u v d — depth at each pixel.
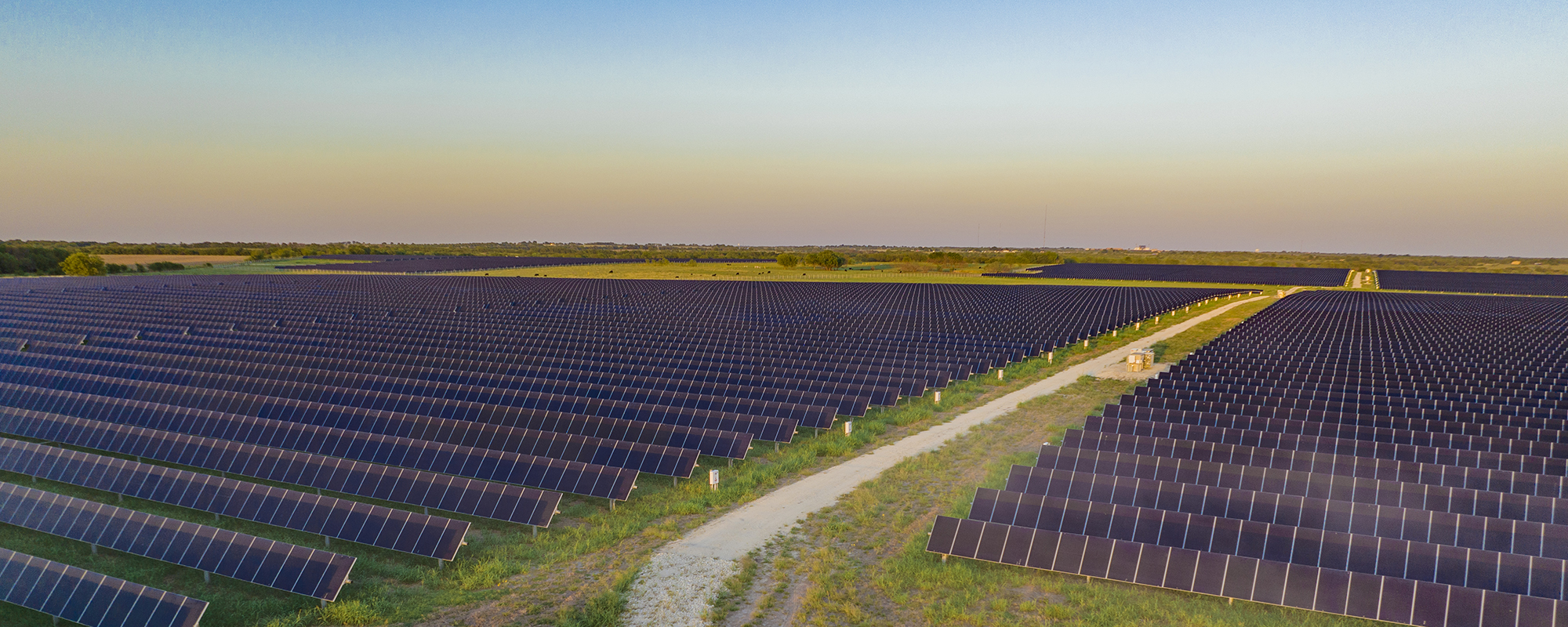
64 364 48.91
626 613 18.88
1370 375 47.69
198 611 17.61
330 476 27.38
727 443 31.31
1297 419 36.34
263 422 33.16
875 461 31.66
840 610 18.97
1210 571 19.02
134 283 133.75
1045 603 19.17
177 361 49.81
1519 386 44.88
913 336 67.38
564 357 53.78
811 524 24.66
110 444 31.80
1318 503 22.59
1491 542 20.52
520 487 25.11
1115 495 24.77
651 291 127.06
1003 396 44.91
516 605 19.33
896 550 22.53
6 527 23.83
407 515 22.50
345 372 45.56
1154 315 88.56
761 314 88.50
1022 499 23.23
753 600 19.50
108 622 17.91
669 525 24.45
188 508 25.72
